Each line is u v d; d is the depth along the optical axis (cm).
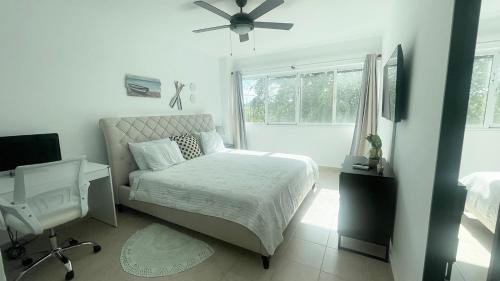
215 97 482
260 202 180
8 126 202
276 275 170
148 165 272
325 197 310
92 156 268
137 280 167
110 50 281
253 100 506
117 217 261
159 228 235
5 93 199
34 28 214
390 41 267
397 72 158
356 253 194
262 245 171
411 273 130
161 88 354
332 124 428
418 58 135
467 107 90
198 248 202
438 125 98
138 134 299
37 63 218
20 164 201
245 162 297
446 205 98
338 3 250
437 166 97
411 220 135
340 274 170
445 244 102
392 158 211
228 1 240
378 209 182
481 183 96
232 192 194
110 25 279
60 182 169
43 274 174
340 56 396
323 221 247
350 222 192
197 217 205
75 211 179
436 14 106
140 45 318
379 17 289
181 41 370
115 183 269
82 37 252
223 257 190
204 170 262
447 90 90
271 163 287
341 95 420
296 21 298
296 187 242
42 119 224
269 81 482
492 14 88
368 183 182
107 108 281
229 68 490
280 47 420
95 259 189
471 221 97
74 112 249
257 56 473
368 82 368
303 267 178
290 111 470
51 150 221
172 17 273
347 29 331
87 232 230
